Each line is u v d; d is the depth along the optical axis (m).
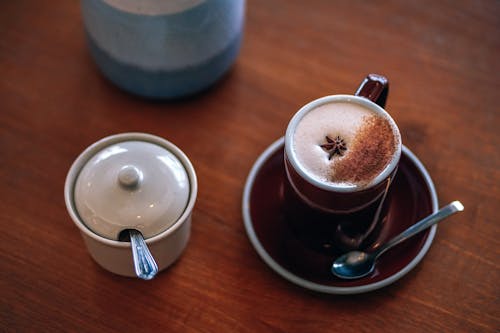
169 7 0.54
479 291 0.55
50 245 0.57
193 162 0.61
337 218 0.51
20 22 0.68
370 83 0.52
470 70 0.66
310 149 0.49
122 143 0.53
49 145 0.61
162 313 0.54
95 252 0.52
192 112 0.63
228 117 0.63
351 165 0.49
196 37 0.57
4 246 0.56
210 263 0.56
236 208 0.59
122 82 0.62
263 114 0.63
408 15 0.69
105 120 0.63
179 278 0.56
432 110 0.64
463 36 0.68
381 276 0.54
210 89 0.65
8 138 0.61
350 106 0.51
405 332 0.54
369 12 0.69
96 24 0.57
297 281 0.54
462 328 0.54
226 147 0.62
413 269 0.56
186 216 0.51
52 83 0.65
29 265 0.56
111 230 0.50
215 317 0.54
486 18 0.69
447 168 0.61
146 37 0.56
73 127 0.62
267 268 0.56
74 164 0.52
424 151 0.62
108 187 0.50
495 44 0.68
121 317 0.54
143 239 0.50
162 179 0.51
